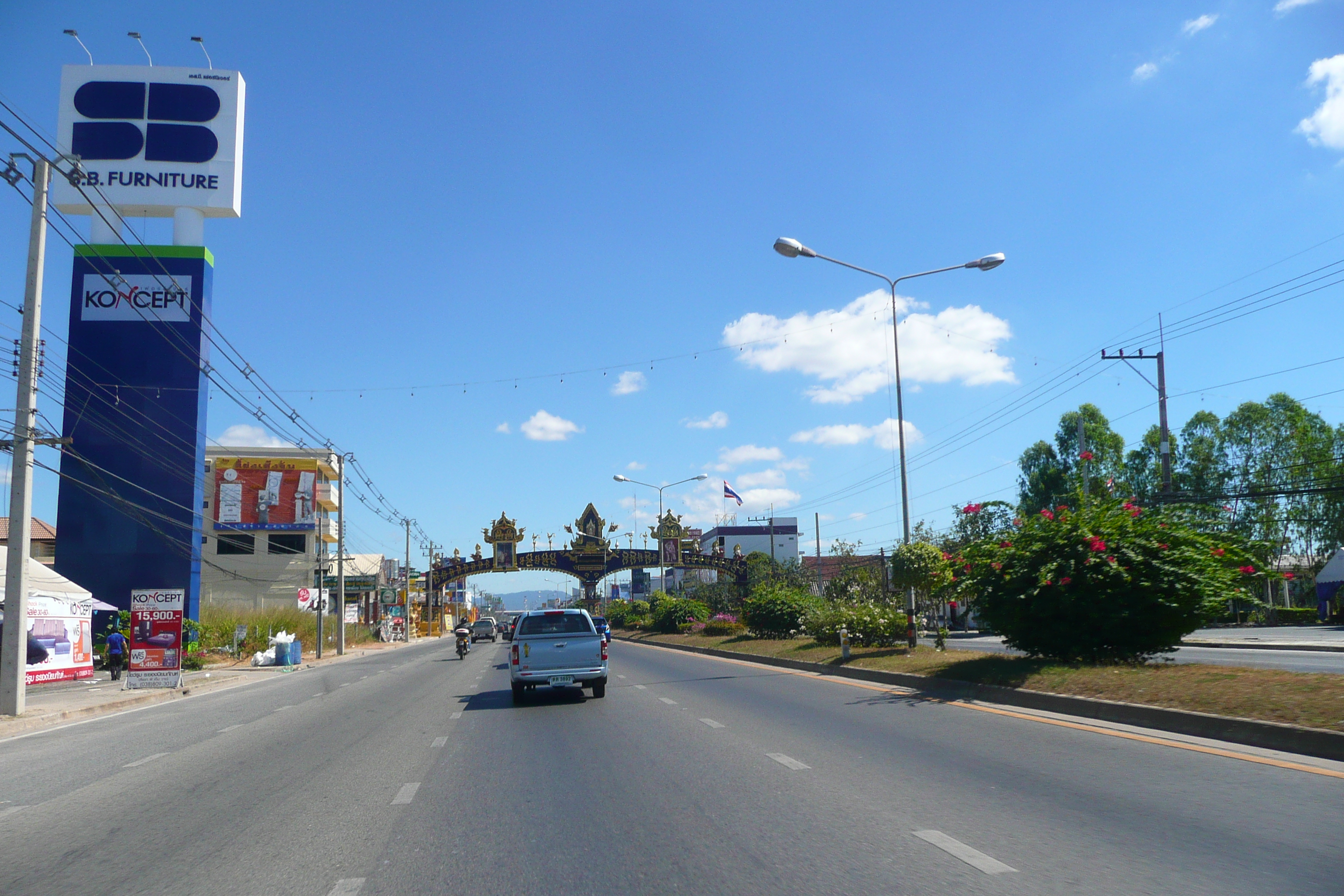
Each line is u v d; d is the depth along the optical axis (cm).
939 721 1248
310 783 984
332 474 7475
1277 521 5716
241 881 612
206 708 2039
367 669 3544
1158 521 1550
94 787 1023
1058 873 558
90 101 4344
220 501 6875
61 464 4247
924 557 2203
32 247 1902
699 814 759
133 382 4300
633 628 6438
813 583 6738
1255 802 712
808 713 1418
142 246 3903
